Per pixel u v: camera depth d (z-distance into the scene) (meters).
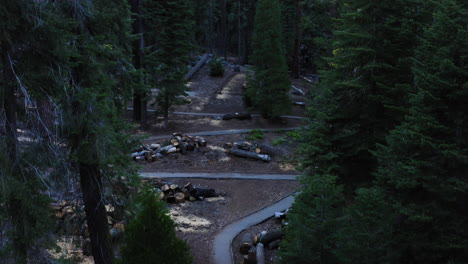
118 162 11.35
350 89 14.28
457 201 8.48
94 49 10.16
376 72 13.85
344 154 13.67
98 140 9.88
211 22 66.56
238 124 34.22
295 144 29.70
